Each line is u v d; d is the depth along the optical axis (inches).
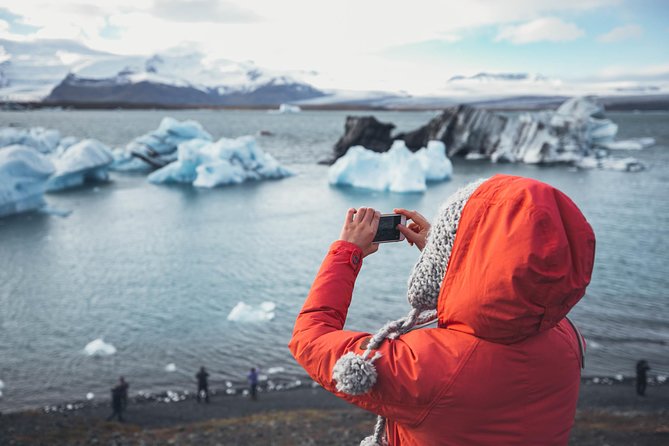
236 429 582.9
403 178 2615.7
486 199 44.6
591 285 1144.8
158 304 1073.5
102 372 784.3
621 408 644.1
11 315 1019.3
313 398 691.4
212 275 1272.1
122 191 2593.5
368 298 1088.2
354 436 552.4
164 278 1251.8
